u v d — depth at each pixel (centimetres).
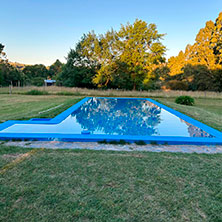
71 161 253
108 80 1952
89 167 236
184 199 175
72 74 2011
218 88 2233
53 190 185
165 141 335
